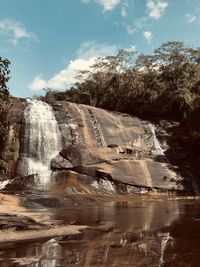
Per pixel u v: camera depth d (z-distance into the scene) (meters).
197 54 53.69
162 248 11.01
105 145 40.34
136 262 9.47
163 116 50.06
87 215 20.09
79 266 9.33
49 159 38.25
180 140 43.50
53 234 13.80
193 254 10.16
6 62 15.59
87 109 42.88
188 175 37.97
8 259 10.20
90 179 34.22
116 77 57.34
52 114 41.12
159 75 54.91
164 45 55.47
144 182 35.16
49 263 9.70
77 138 39.66
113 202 28.78
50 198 27.16
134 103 53.62
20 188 31.67
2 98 16.06
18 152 36.97
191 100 46.12
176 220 17.41
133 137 42.56
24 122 38.94
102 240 12.58
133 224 16.28
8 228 13.91
